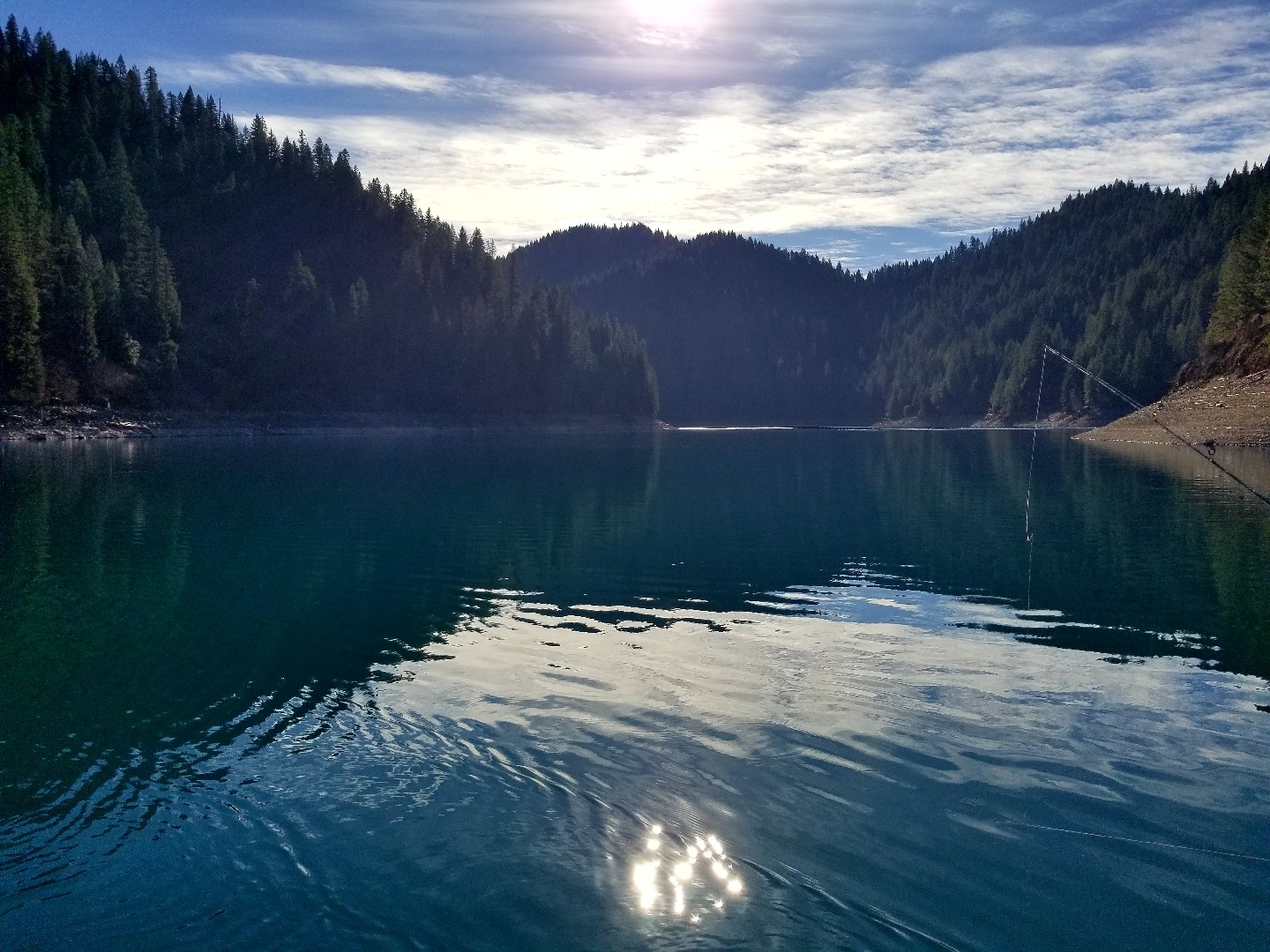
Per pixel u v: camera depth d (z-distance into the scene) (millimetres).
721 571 21375
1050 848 8062
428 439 107812
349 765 9750
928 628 15891
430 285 155875
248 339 123188
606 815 8609
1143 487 39938
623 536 26891
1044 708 11570
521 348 147000
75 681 12781
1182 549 23578
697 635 15453
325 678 12906
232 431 103688
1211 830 8391
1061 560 22375
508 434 131625
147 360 106125
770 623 16266
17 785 9297
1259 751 10172
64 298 94688
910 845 8109
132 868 7703
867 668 13359
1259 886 7500
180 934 6820
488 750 10141
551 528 28547
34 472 49906
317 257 159375
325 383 126438
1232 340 85000
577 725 10953
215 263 147125
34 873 7625
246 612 17234
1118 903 7266
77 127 155750
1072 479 44594
